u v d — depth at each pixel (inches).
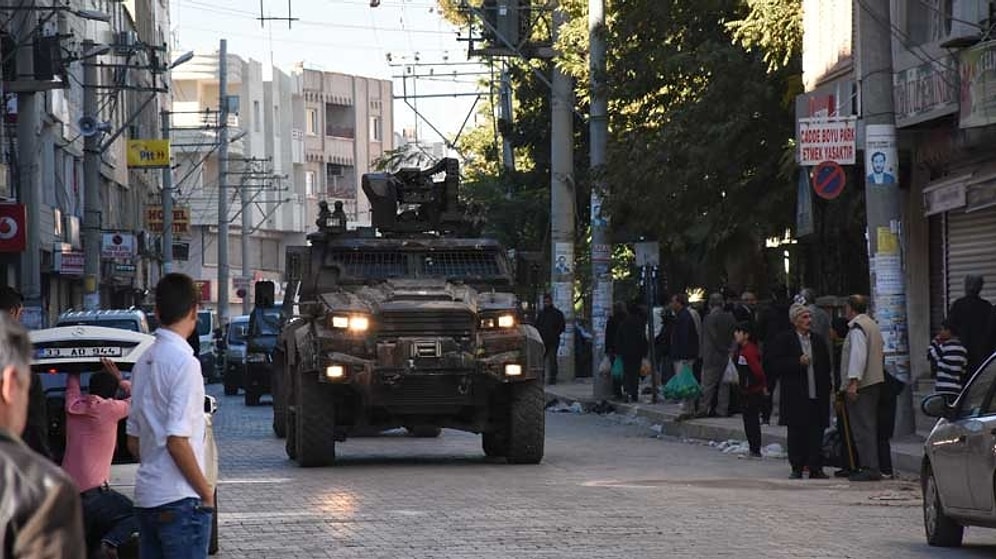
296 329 1508.4
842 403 1341.0
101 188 4493.1
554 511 1088.2
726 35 2423.7
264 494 1214.9
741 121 2234.3
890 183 1553.9
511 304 1462.8
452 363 1421.0
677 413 2078.0
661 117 2421.3
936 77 1684.3
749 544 925.2
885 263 1549.0
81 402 751.1
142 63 5447.8
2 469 252.4
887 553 892.0
